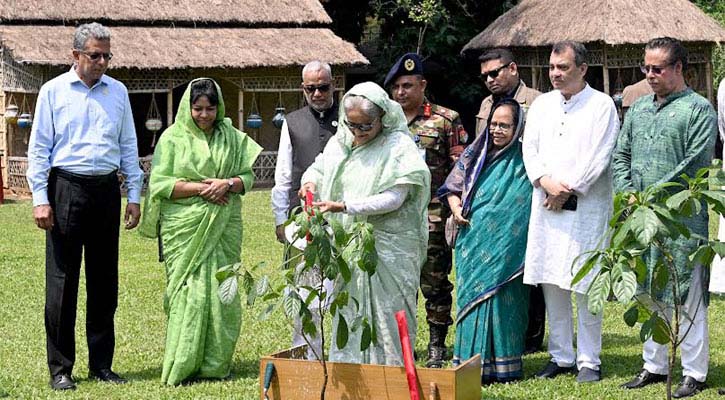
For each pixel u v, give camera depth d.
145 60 20.41
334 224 5.32
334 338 6.12
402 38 25.98
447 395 5.47
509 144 7.17
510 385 7.05
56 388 7.00
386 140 6.12
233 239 7.36
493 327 7.11
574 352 7.55
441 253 7.84
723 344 8.21
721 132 7.67
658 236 4.85
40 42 20.03
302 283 6.74
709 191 4.92
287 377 5.73
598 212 6.99
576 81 7.05
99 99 7.10
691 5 23.81
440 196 7.38
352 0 27.11
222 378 7.27
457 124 7.89
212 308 7.18
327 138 7.54
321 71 7.48
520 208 7.11
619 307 9.57
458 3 26.36
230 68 21.11
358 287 6.05
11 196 20.36
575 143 6.99
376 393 5.62
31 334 8.66
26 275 11.48
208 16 22.44
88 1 21.55
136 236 14.25
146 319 9.25
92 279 7.20
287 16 23.33
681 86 6.97
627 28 22.39
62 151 7.00
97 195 7.06
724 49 26.03
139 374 7.48
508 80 7.96
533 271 7.04
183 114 7.34
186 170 7.22
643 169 7.00
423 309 9.84
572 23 23.02
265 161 22.81
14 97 21.11
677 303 5.14
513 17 24.66
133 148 7.36
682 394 6.83
